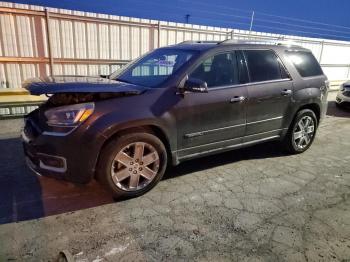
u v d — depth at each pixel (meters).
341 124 7.36
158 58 4.05
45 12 7.65
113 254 2.44
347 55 15.27
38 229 2.74
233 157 4.70
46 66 8.02
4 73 7.50
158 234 2.71
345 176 4.12
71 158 2.92
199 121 3.60
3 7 7.16
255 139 4.29
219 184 3.74
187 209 3.14
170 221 2.91
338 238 2.73
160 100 3.31
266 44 4.39
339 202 3.39
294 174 4.12
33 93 2.75
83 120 2.91
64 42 8.18
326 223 2.96
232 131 3.95
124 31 8.98
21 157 4.43
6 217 2.92
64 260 2.20
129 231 2.74
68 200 3.27
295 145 4.82
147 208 3.14
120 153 3.11
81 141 2.90
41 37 7.85
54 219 2.91
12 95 6.81
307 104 4.75
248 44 4.17
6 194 3.36
